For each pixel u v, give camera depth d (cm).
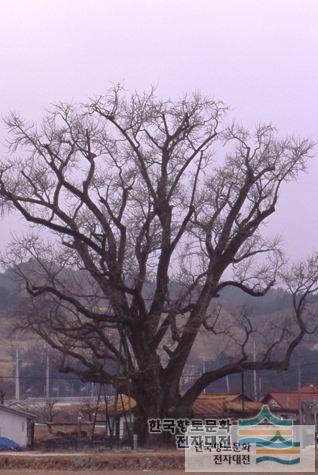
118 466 4772
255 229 6172
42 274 6003
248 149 6206
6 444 7162
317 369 12425
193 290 6128
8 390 13712
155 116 6141
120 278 5831
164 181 6091
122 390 5988
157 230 5950
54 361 7144
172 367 6097
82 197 5934
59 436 8288
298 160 7162
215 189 6244
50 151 5953
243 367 6097
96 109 6081
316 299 7825
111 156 6109
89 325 5794
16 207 5838
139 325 5925
